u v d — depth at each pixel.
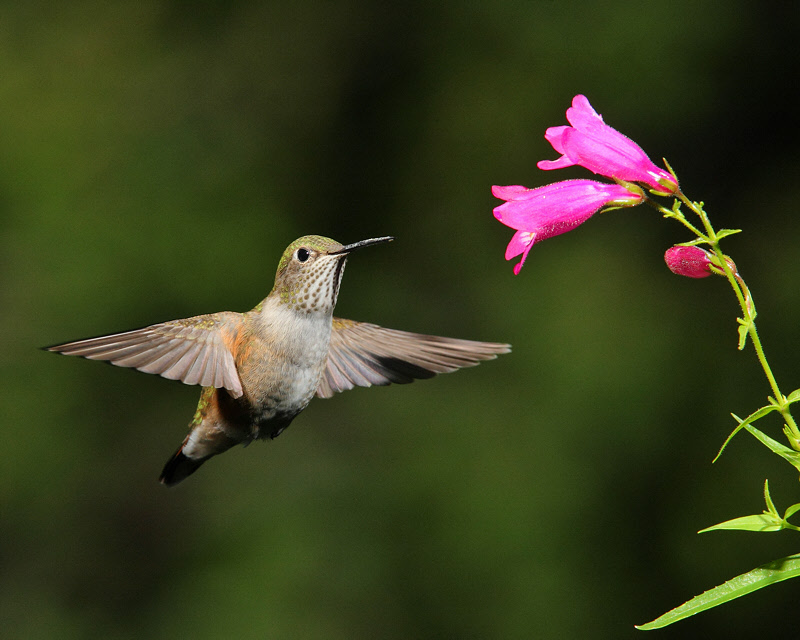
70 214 13.02
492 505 12.34
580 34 14.55
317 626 11.66
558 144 4.32
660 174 4.24
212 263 13.03
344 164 14.65
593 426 12.88
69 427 12.76
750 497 12.59
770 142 14.88
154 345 5.01
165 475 5.62
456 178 14.53
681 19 14.48
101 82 14.18
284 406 5.46
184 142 13.95
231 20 14.96
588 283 13.70
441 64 14.88
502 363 13.44
